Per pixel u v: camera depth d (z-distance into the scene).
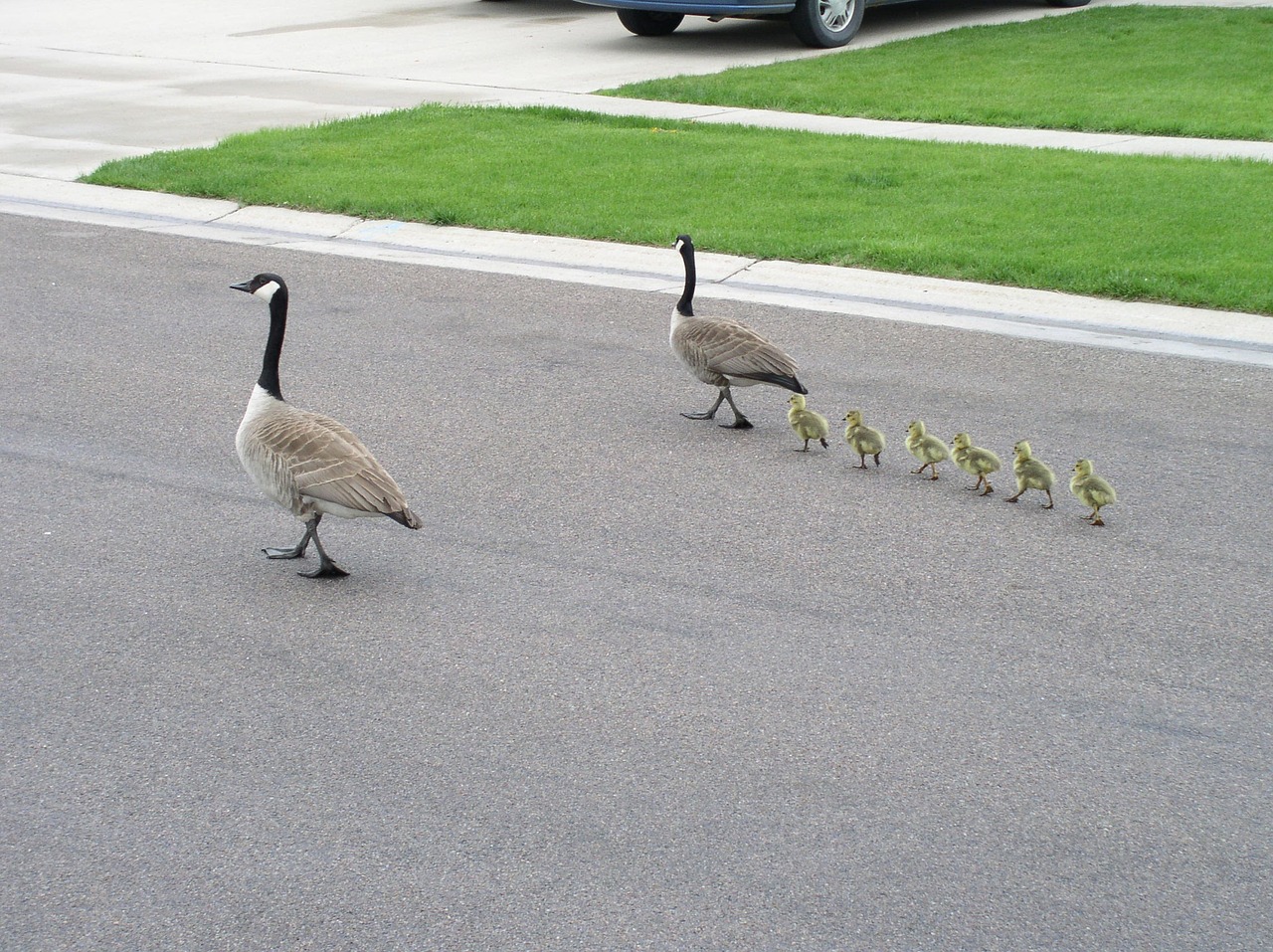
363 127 16.77
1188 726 9.66
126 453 11.31
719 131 16.30
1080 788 9.45
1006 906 9.09
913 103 17.50
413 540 10.66
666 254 13.70
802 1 21.16
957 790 9.44
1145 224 13.69
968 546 10.63
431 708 9.75
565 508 10.89
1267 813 9.36
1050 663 9.95
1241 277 12.80
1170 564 10.49
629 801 9.40
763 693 9.80
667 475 11.18
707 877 9.16
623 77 19.89
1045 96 17.64
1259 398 11.77
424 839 9.28
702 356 11.40
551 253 13.81
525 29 24.53
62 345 12.45
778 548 10.61
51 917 9.06
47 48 23.22
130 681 9.86
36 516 10.80
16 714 9.72
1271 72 18.70
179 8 27.80
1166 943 9.00
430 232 14.20
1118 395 11.83
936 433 11.49
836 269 13.34
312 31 24.61
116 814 9.36
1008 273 13.06
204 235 14.31
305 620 10.16
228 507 10.89
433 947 8.98
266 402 10.35
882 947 8.98
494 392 11.94
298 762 9.54
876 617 10.18
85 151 16.09
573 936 9.01
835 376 12.09
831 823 9.33
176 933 9.02
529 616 10.19
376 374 12.12
